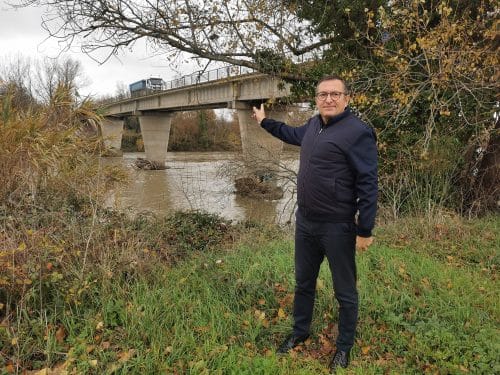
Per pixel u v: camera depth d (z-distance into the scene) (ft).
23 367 8.55
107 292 11.21
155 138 128.98
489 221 22.66
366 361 9.68
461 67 21.63
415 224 20.53
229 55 29.14
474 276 14.52
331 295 12.13
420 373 9.25
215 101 79.56
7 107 18.38
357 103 24.98
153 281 12.72
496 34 22.57
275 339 10.66
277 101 36.35
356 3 26.14
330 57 29.66
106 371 8.46
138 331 9.93
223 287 12.58
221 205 38.91
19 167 16.65
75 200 17.43
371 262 15.30
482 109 25.53
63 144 18.63
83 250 12.72
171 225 20.89
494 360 9.36
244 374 8.75
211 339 9.90
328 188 8.76
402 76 23.63
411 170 24.85
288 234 21.31
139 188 43.21
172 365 9.00
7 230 12.83
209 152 148.56
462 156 25.32
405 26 22.59
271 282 13.35
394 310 11.90
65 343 9.45
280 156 37.42
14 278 10.47
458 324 10.98
